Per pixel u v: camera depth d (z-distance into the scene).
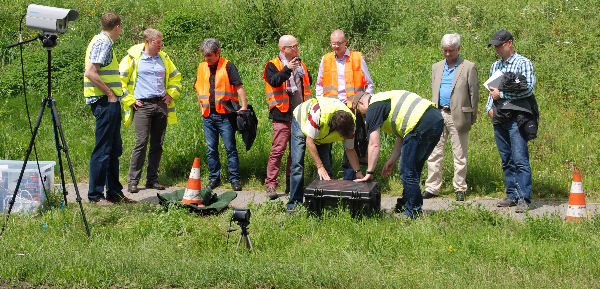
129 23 11.71
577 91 8.95
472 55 9.92
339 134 4.86
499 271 3.94
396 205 5.69
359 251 4.38
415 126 5.12
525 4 11.85
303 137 5.45
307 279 3.79
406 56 10.16
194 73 10.39
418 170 5.51
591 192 6.60
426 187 6.70
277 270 3.87
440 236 4.68
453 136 6.43
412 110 5.09
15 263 3.96
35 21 4.55
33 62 10.41
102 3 12.34
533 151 7.64
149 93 6.62
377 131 5.15
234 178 6.95
